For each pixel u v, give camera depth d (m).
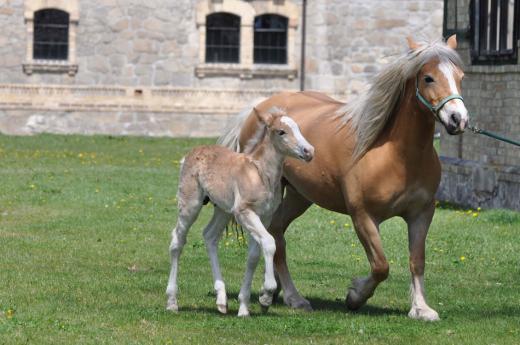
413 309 11.76
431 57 11.09
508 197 21.38
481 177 22.33
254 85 44.06
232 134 13.43
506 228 18.94
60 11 43.12
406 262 15.88
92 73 43.31
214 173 11.41
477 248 16.95
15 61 42.69
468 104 23.30
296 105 13.18
